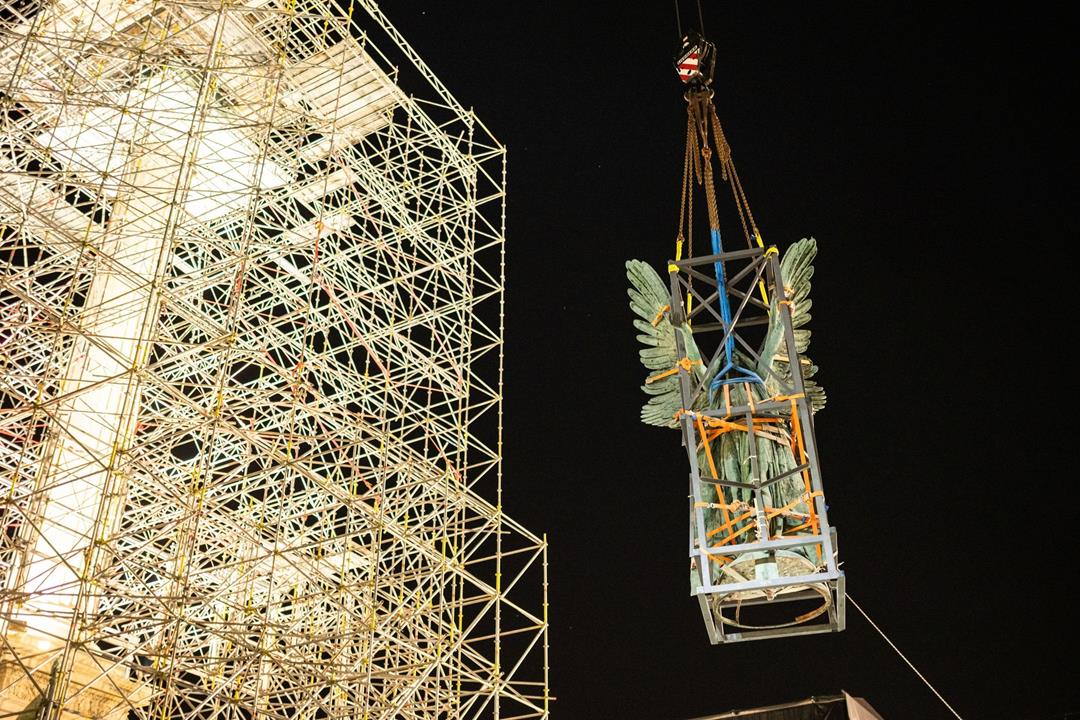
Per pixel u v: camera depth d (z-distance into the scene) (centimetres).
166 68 2833
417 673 3072
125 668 2642
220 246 3136
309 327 3459
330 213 3397
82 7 2980
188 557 2644
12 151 2986
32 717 2300
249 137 3139
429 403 3400
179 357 2688
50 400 2391
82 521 2512
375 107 3534
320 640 2683
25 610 2422
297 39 3281
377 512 2969
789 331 2595
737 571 2484
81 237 2948
